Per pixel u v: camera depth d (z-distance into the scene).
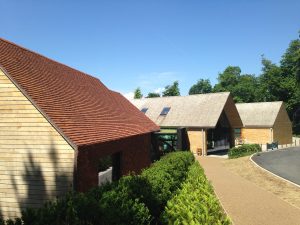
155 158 25.06
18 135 12.52
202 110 38.94
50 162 12.20
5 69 12.68
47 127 12.29
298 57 65.69
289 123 54.75
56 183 12.11
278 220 11.91
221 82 92.56
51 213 5.86
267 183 19.02
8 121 12.63
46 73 16.30
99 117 16.83
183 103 41.75
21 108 12.55
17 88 12.59
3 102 12.70
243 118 51.78
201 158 34.00
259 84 84.94
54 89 15.28
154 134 25.28
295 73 68.00
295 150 38.94
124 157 17.27
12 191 12.46
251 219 12.00
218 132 42.53
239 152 33.94
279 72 71.81
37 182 12.26
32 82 13.84
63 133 12.03
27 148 12.43
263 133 49.50
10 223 5.59
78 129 13.23
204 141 37.06
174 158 15.62
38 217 5.66
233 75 91.00
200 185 11.25
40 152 12.30
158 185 9.96
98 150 13.95
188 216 7.39
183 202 8.56
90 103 17.86
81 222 5.87
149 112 42.94
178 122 39.00
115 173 17.03
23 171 12.41
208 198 9.34
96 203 6.55
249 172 22.95
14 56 14.70
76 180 11.94
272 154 34.06
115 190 8.09
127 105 25.45
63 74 18.47
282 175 21.47
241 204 14.10
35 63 16.17
